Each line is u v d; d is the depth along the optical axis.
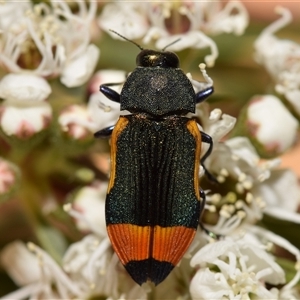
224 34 0.10
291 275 0.08
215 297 0.08
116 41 0.10
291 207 0.09
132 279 0.08
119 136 0.08
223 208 0.08
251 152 0.08
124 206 0.08
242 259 0.08
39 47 0.09
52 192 0.09
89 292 0.09
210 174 0.08
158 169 0.08
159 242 0.08
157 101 0.08
